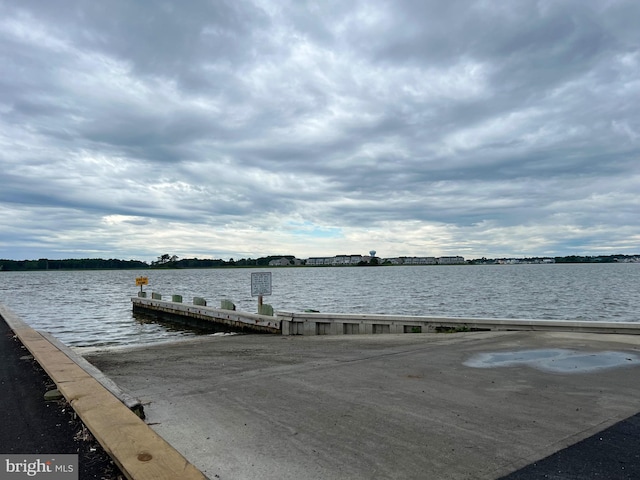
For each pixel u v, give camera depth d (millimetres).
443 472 3439
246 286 64438
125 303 34969
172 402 5547
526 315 23062
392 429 4367
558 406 4996
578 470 3438
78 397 4902
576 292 39562
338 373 6891
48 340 9867
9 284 76938
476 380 6227
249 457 3803
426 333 11422
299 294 41156
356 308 27203
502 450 3826
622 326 9844
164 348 10727
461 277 83812
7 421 4754
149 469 3168
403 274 111562
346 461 3674
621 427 4312
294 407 5168
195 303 20969
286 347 10070
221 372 7320
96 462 3715
